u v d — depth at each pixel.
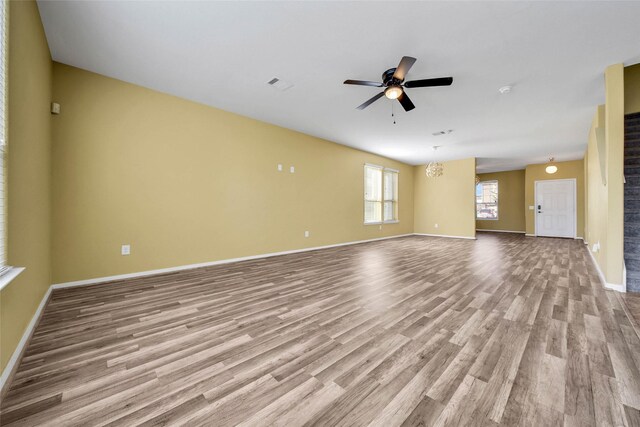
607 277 3.11
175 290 3.04
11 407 1.27
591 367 1.57
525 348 1.79
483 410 1.24
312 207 5.96
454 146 6.73
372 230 7.61
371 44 2.69
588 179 6.05
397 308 2.51
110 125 3.36
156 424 1.18
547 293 2.93
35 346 1.83
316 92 3.77
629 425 1.15
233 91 3.76
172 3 2.18
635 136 3.35
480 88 3.58
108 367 1.60
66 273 3.07
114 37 2.61
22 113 1.86
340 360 1.67
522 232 10.01
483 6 2.18
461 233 8.35
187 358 1.70
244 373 1.54
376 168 7.77
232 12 2.28
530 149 6.95
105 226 3.32
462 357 1.69
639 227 3.15
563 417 1.20
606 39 2.57
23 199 1.88
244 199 4.72
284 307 2.54
